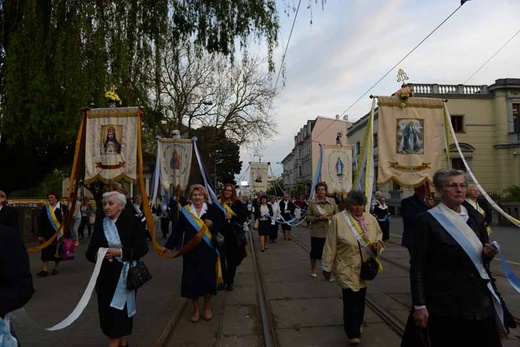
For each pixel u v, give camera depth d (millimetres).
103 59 10516
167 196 16875
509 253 11727
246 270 10008
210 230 5953
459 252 2936
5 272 2469
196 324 5832
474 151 31281
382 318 5812
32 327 5508
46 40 10195
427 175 7156
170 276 9195
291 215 17578
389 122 7184
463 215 3119
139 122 7613
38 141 12664
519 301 6441
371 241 4828
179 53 12906
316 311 6281
